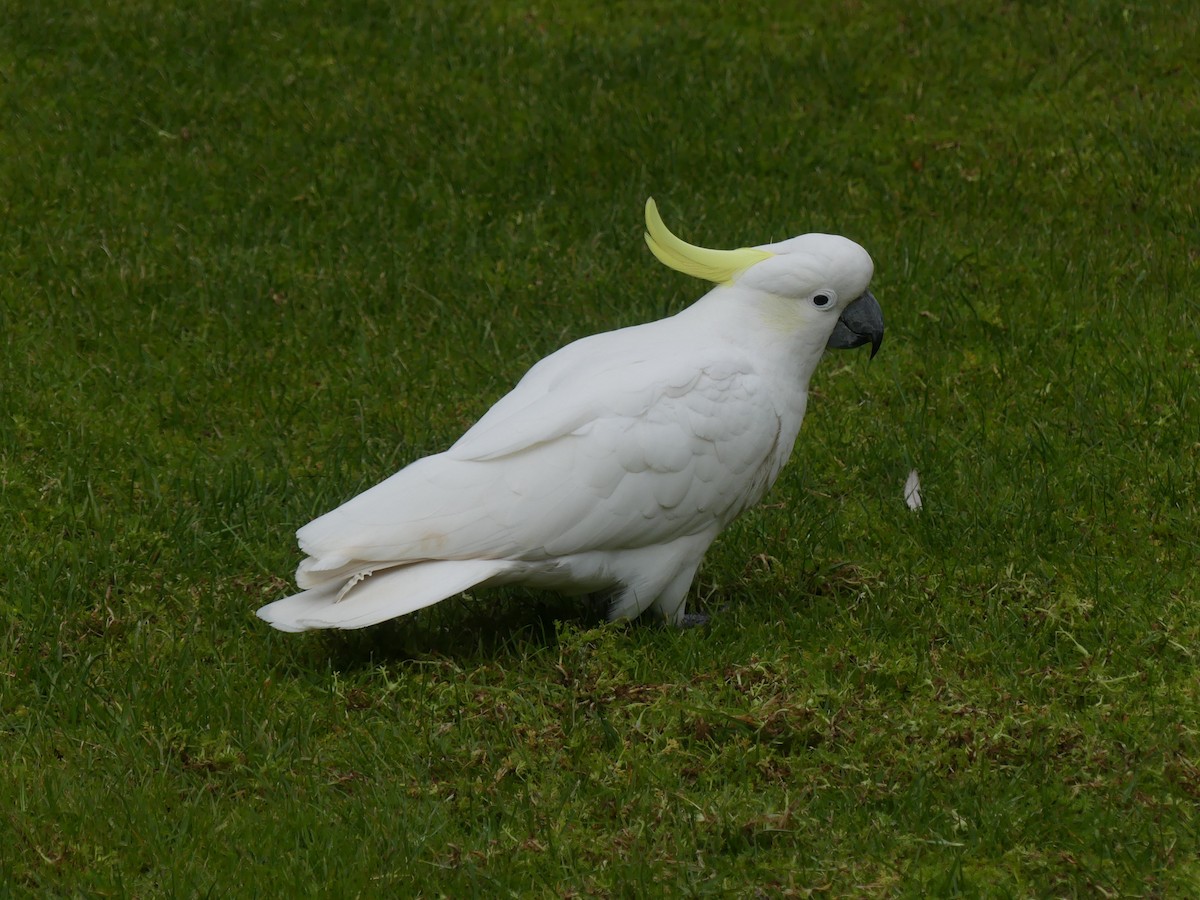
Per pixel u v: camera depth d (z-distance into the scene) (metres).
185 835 7.47
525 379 9.27
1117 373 12.26
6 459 11.20
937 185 15.56
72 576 9.62
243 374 12.52
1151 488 10.75
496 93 17.55
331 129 16.73
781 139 16.59
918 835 7.47
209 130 16.69
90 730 8.34
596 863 7.37
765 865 7.27
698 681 8.67
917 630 9.34
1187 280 13.76
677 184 15.58
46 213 14.98
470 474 8.48
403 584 8.32
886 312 13.39
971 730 8.07
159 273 13.96
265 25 18.83
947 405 12.15
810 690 8.51
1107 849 7.32
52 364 12.49
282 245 14.62
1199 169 15.61
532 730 8.21
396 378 12.52
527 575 8.66
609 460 8.53
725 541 10.55
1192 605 9.43
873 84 17.66
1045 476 10.88
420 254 14.53
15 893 7.12
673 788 7.87
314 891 7.10
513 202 15.46
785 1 19.58
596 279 14.03
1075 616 9.29
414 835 7.50
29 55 17.95
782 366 9.11
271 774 7.99
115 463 11.24
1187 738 8.11
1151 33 18.27
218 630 9.35
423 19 18.95
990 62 17.94
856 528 10.70
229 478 10.95
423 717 8.45
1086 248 14.31
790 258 8.94
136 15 18.78
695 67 18.11
